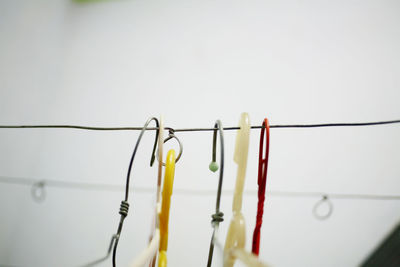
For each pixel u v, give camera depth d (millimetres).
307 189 987
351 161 1003
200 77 1210
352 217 943
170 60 1266
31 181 1110
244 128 404
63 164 1130
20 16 1206
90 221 1030
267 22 1270
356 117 1053
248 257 292
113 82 1262
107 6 1430
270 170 1019
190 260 919
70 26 1402
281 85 1142
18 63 1178
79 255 991
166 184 406
